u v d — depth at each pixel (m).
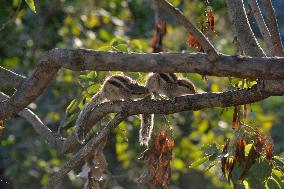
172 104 8.78
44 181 19.80
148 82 13.15
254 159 9.66
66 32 20.09
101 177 10.45
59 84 18.50
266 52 9.86
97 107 9.83
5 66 20.03
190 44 9.88
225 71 7.16
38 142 20.33
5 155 20.44
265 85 8.29
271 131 20.84
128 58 7.18
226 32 15.73
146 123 11.23
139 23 20.38
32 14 19.95
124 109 9.02
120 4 20.86
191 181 21.27
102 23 20.84
